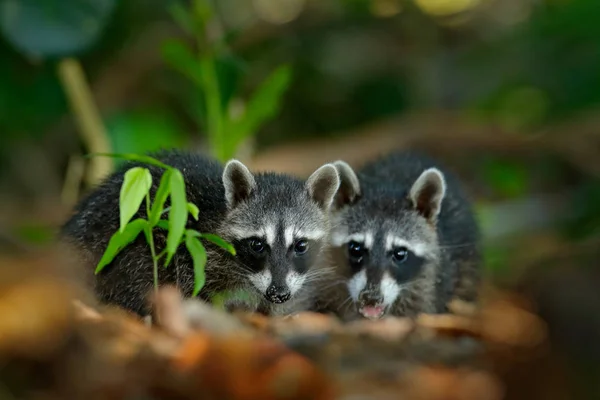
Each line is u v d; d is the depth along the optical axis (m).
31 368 6.24
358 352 6.72
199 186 9.77
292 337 6.77
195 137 19.30
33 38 14.98
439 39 21.50
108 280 9.12
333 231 10.78
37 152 18.53
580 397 7.69
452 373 6.59
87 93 15.69
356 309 10.50
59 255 9.79
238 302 9.67
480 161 18.48
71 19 15.12
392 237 10.59
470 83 21.30
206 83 13.23
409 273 10.73
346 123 21.23
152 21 19.28
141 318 8.51
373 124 20.11
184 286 9.27
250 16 20.73
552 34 19.52
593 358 8.36
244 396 6.00
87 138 15.70
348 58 21.19
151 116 17.17
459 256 11.57
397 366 6.55
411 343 7.09
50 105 17.70
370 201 11.00
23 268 10.27
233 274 9.60
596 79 18.86
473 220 12.28
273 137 20.84
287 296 9.45
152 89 19.73
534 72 20.28
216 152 13.09
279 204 9.88
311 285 10.24
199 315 7.07
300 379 6.04
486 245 15.35
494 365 7.10
